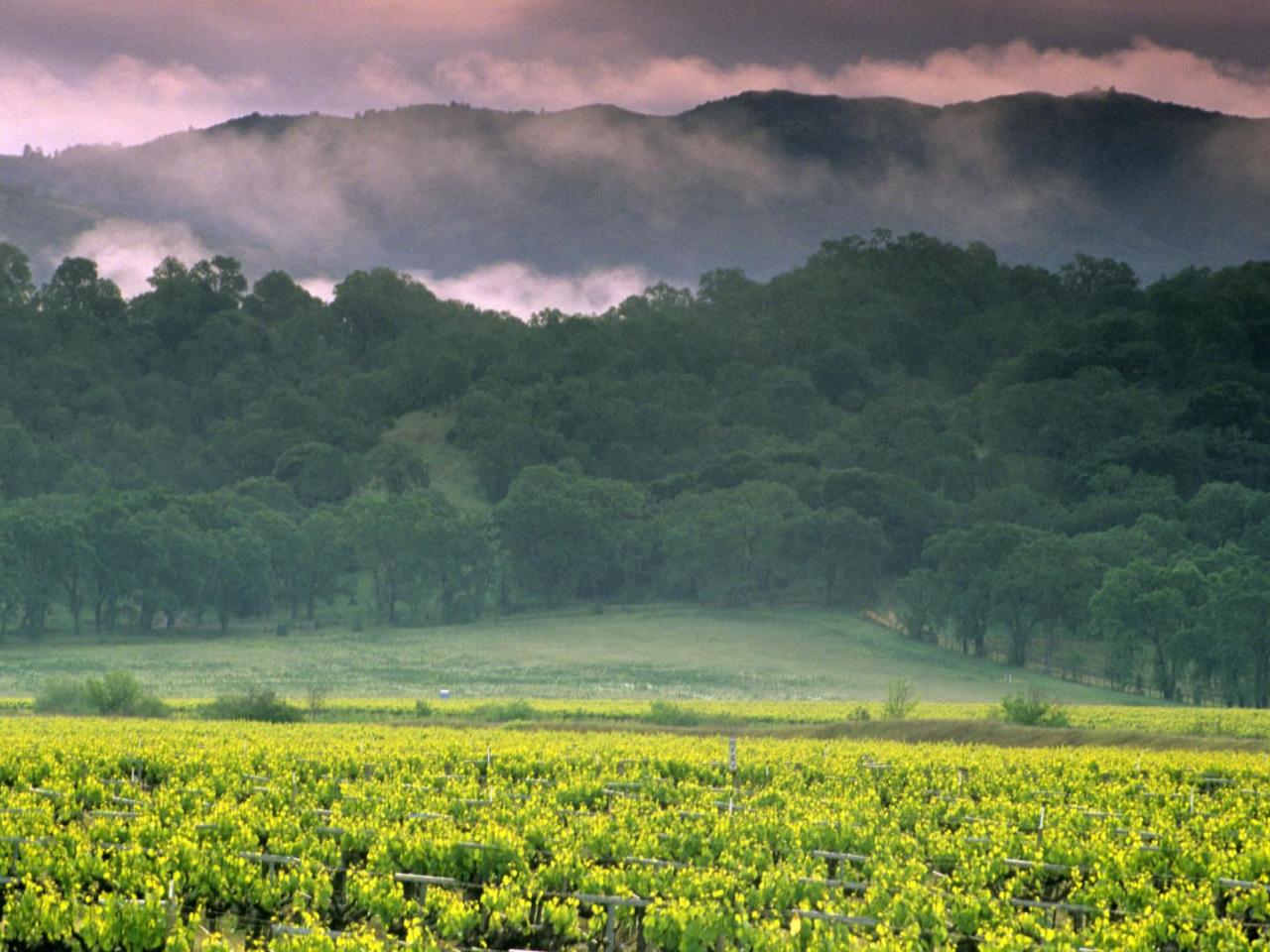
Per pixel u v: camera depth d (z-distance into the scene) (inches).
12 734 4677.7
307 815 2851.9
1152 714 7406.5
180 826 2632.9
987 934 2047.2
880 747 4569.4
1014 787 3548.2
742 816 2940.5
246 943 2210.9
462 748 4212.6
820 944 1984.5
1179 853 2669.8
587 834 2706.7
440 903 2228.1
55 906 2081.7
